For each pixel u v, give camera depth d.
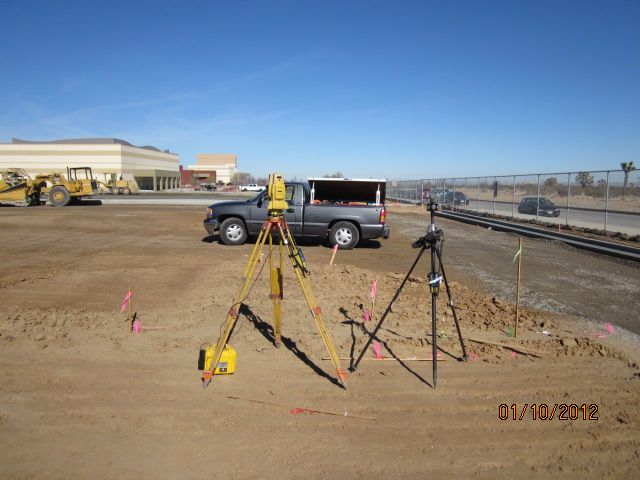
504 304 7.58
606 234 16.23
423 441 3.62
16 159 80.81
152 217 23.25
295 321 6.33
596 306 7.71
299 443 3.55
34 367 4.75
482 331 6.18
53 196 32.47
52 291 7.64
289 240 4.73
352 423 3.85
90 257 11.14
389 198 55.34
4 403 4.03
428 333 6.02
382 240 16.12
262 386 4.46
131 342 5.46
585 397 4.40
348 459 3.37
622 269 11.19
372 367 4.95
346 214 13.54
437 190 36.25
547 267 11.24
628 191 16.78
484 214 26.52
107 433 3.61
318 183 14.72
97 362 4.91
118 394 4.23
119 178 82.44
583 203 19.86
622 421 3.98
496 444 3.61
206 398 4.20
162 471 3.18
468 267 11.05
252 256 4.61
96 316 6.34
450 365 5.06
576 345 5.68
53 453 3.35
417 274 9.95
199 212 27.22
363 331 6.04
